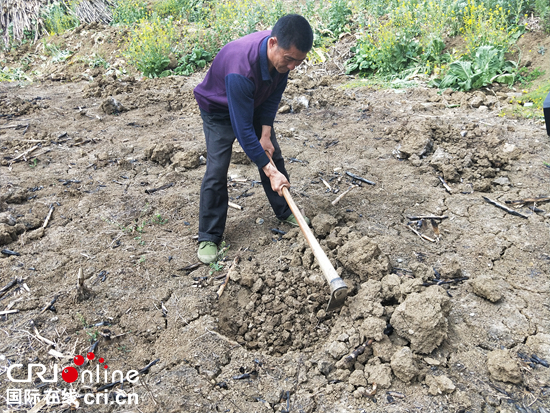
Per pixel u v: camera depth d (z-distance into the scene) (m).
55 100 7.42
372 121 6.11
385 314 2.91
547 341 2.78
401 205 4.22
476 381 2.57
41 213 4.17
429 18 7.96
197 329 2.97
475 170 4.68
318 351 2.81
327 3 10.24
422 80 7.43
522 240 3.64
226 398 2.53
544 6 7.42
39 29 11.20
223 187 3.53
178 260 3.58
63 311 3.09
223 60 3.13
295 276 3.34
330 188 4.57
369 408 2.46
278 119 6.30
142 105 6.98
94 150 5.50
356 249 3.30
